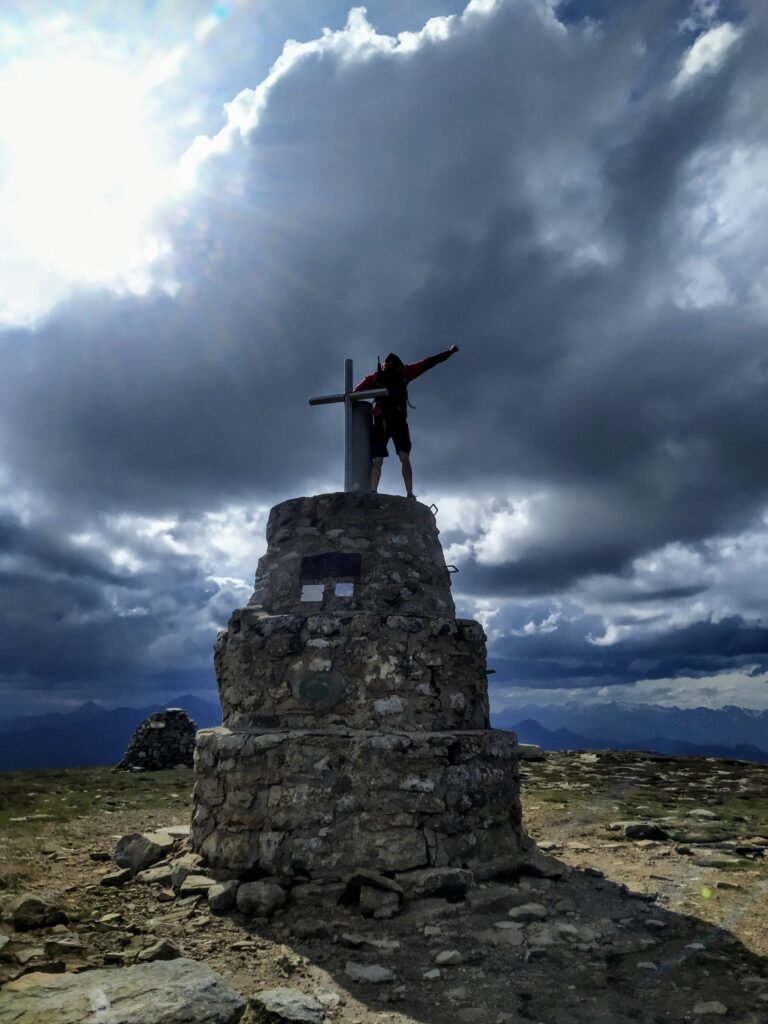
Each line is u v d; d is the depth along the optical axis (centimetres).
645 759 1692
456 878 599
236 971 464
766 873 709
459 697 726
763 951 500
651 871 717
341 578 764
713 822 967
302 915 566
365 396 870
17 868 670
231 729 701
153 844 689
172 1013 345
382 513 802
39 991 367
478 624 773
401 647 706
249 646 729
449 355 941
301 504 819
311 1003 387
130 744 1866
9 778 1567
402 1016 406
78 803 1187
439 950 501
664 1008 415
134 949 483
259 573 828
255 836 632
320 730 662
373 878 577
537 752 1722
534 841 813
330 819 621
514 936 519
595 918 565
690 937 529
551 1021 400
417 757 639
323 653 700
